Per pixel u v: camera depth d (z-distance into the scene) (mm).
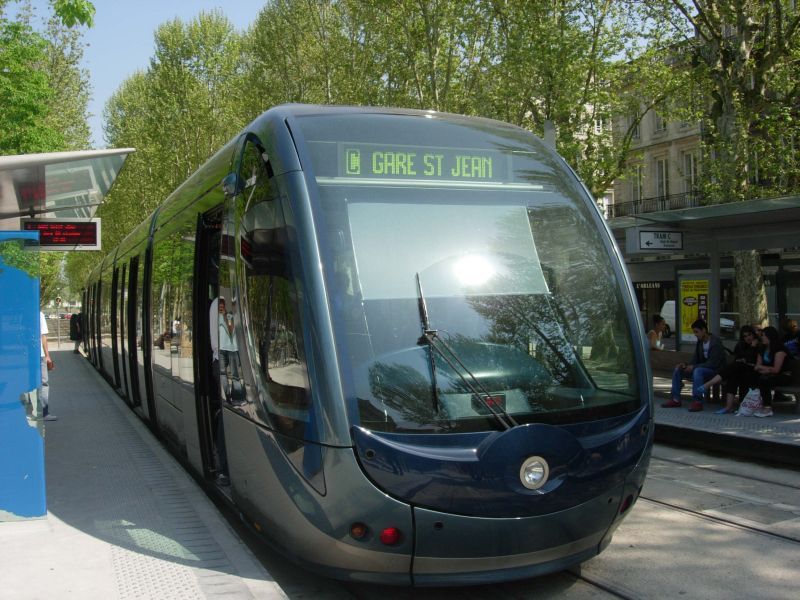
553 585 5156
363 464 4254
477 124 5754
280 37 29125
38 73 13609
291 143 5062
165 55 34688
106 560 5082
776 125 16531
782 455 8766
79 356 33531
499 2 17781
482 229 5168
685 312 17312
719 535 6172
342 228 4812
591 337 5059
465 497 4297
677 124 36000
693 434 9930
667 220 11680
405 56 20141
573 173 5852
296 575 5465
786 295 22094
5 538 5602
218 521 5973
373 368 4469
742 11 14953
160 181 37031
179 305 8070
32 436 6094
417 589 5145
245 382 5262
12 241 5988
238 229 5531
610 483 4668
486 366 4660
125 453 9055
